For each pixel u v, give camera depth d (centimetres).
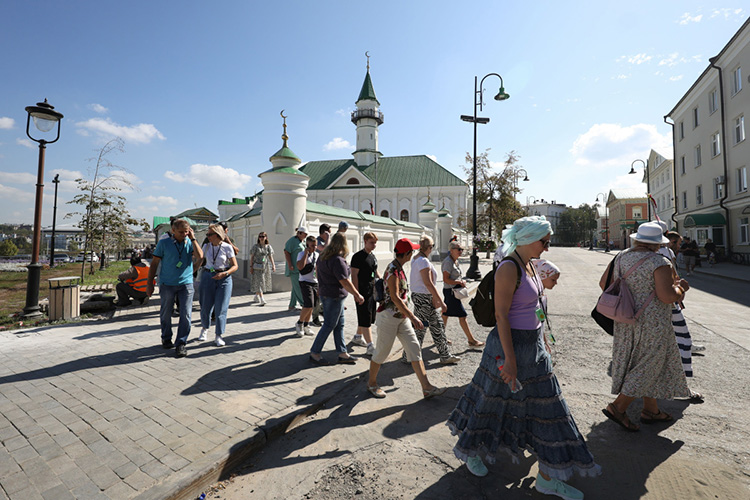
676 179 2831
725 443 296
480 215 3216
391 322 384
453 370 479
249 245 1434
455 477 259
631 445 296
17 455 264
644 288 304
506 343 233
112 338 577
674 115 2844
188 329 502
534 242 240
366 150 5638
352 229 1493
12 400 353
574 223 9638
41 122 730
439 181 5178
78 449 273
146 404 348
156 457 265
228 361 479
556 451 230
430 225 2828
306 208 1177
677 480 252
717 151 2272
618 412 319
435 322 498
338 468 271
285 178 1120
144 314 775
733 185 2086
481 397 251
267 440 306
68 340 564
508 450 247
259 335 614
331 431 325
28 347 526
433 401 385
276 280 1138
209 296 559
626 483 250
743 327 674
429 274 470
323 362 480
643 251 316
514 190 3125
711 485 246
